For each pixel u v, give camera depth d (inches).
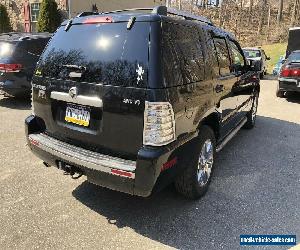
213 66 159.5
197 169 148.7
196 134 141.6
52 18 869.2
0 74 324.2
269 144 241.9
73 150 134.2
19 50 328.2
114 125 122.7
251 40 1835.6
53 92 138.9
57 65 139.3
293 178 183.5
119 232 132.0
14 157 202.1
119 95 119.7
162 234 131.3
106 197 157.9
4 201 151.0
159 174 118.9
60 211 145.0
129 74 118.8
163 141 117.6
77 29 138.2
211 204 153.9
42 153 143.7
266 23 2062.0
